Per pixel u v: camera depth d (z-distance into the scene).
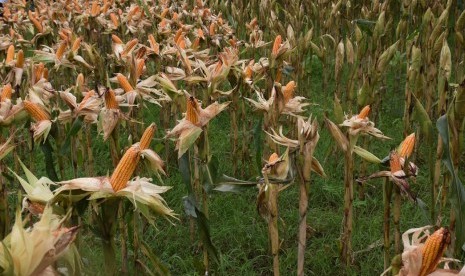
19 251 1.45
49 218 1.52
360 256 3.72
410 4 5.78
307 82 6.11
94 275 2.16
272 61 4.30
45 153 2.92
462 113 2.46
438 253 1.58
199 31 5.12
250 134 4.59
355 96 5.97
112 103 2.86
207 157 2.81
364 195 4.47
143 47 4.31
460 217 2.26
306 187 2.39
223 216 4.24
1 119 2.80
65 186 1.87
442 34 4.45
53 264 1.71
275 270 2.68
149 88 3.54
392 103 6.15
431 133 2.52
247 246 3.93
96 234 2.01
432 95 4.79
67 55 4.40
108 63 5.89
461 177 4.49
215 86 3.72
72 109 2.90
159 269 2.57
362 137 4.66
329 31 7.16
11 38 5.89
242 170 4.68
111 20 6.53
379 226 3.95
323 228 4.10
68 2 7.59
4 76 4.11
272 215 2.55
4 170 3.37
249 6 8.00
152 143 5.18
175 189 4.54
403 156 2.46
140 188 1.95
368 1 7.52
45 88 3.61
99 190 1.89
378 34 5.15
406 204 4.25
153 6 7.42
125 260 3.09
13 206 4.25
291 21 6.74
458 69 5.34
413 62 4.22
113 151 2.98
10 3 8.63
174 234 4.02
